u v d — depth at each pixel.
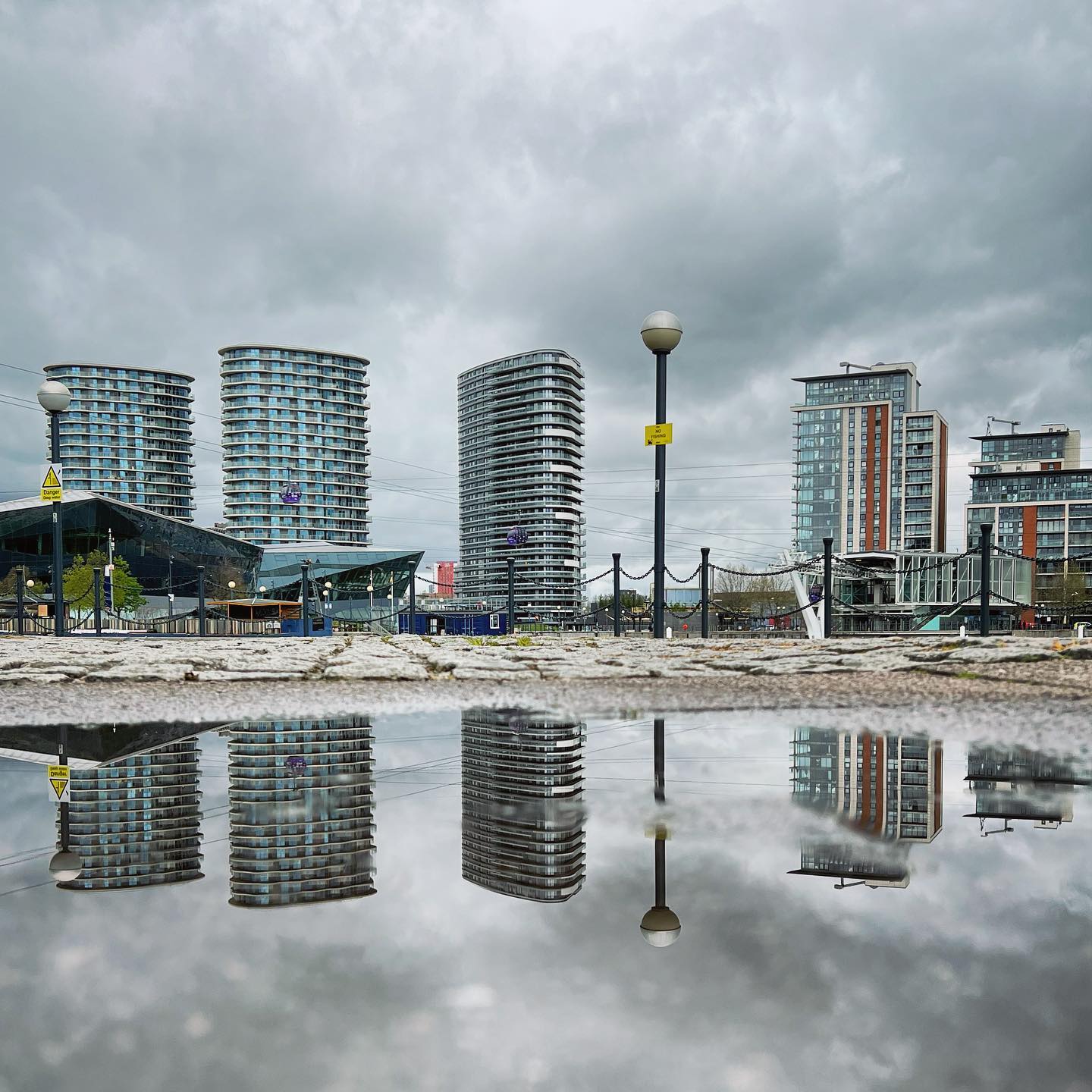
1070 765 4.31
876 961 1.89
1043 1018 1.60
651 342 15.49
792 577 46.72
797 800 3.60
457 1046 1.51
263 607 53.25
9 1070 1.42
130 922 2.24
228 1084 1.37
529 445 158.75
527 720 6.36
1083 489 120.38
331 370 164.50
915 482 126.44
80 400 159.88
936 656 9.81
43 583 58.94
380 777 4.27
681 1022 1.60
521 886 2.51
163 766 4.62
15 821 3.44
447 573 160.62
